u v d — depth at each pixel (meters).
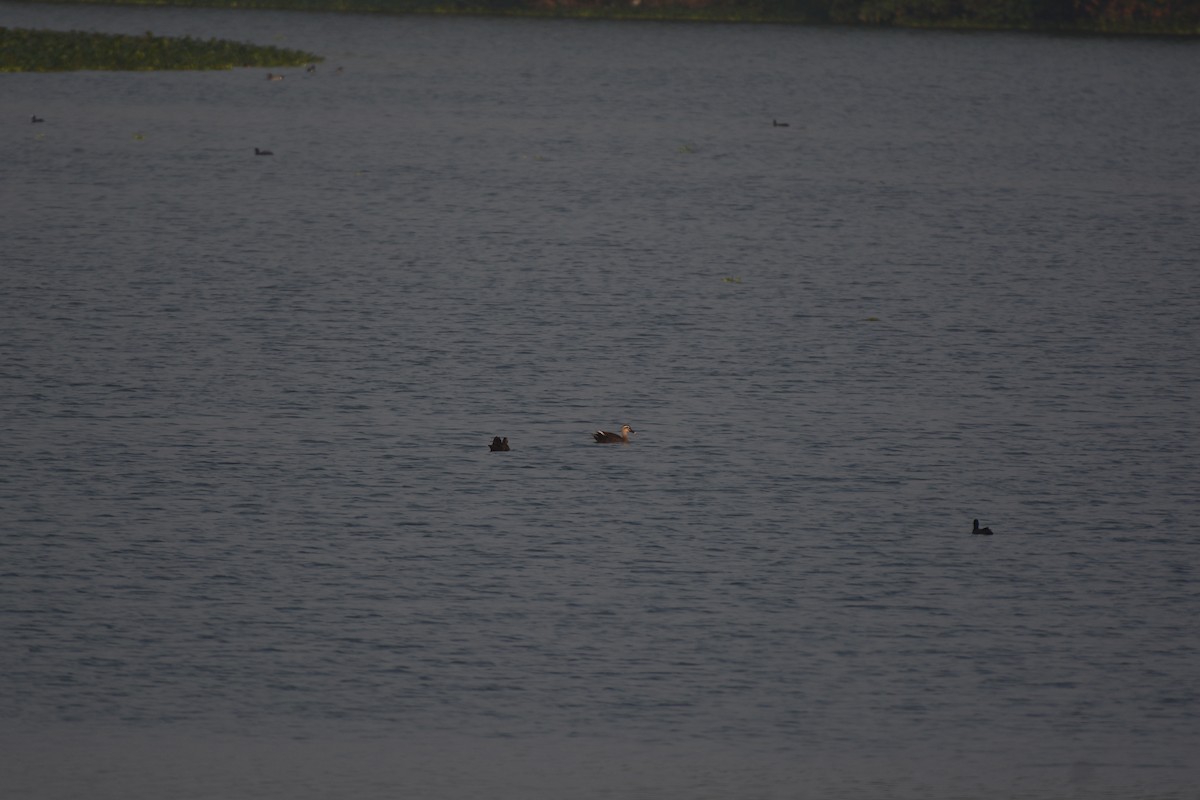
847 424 105.81
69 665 71.31
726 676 71.75
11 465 94.94
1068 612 78.69
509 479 94.69
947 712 69.38
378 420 104.69
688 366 118.19
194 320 127.25
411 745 65.94
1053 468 98.44
